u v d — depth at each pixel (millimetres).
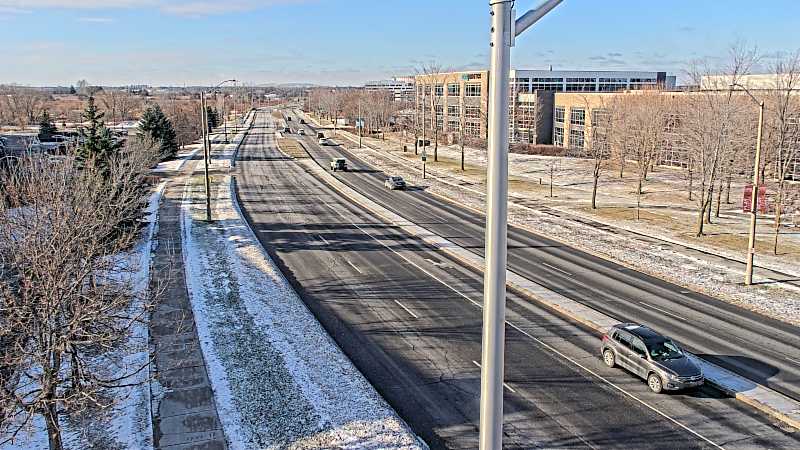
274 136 118812
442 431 16234
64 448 15227
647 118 56906
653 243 36906
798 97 50219
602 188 57438
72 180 24656
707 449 15383
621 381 19203
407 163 77938
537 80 114438
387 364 20328
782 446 15523
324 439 15641
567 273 30812
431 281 29469
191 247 34594
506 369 20000
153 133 75625
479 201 51812
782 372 19609
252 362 20062
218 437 15781
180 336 22125
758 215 45219
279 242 37156
